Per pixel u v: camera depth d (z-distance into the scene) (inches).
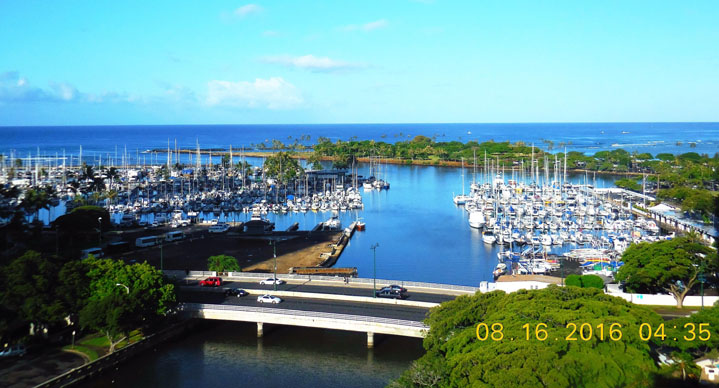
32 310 4389.8
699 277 5275.6
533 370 2999.5
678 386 3262.8
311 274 6742.1
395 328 4616.1
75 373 4072.3
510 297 4106.8
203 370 4375.0
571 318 3553.2
